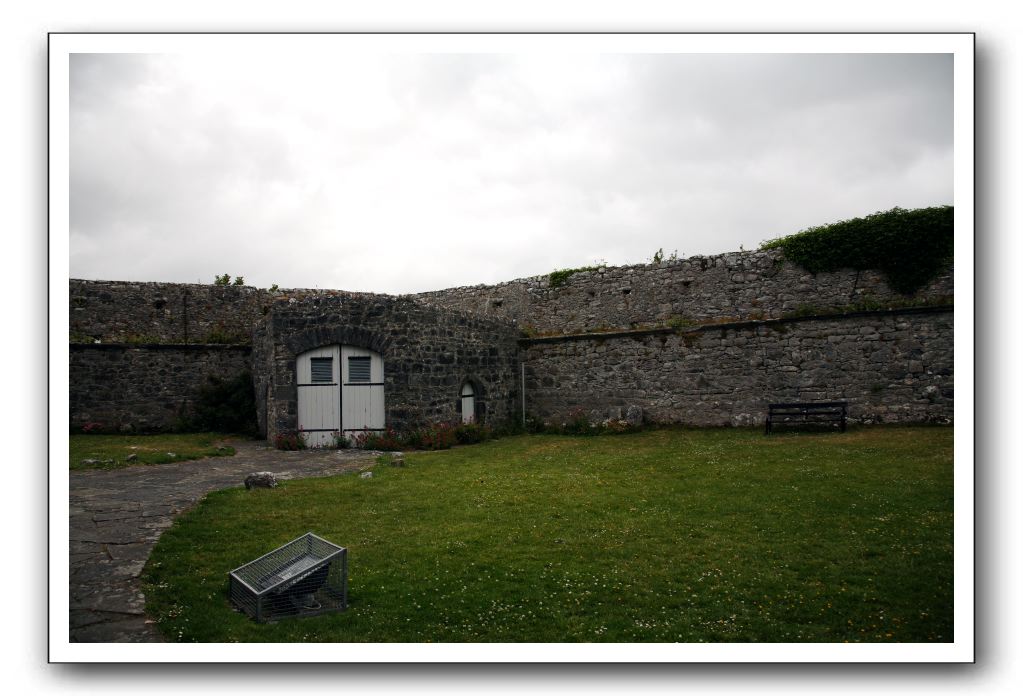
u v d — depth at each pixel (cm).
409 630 507
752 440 1335
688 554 662
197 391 1828
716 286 1695
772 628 509
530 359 1892
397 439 1438
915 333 1393
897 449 1116
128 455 1246
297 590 530
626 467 1113
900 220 1452
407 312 1473
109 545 671
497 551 677
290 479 1033
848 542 679
